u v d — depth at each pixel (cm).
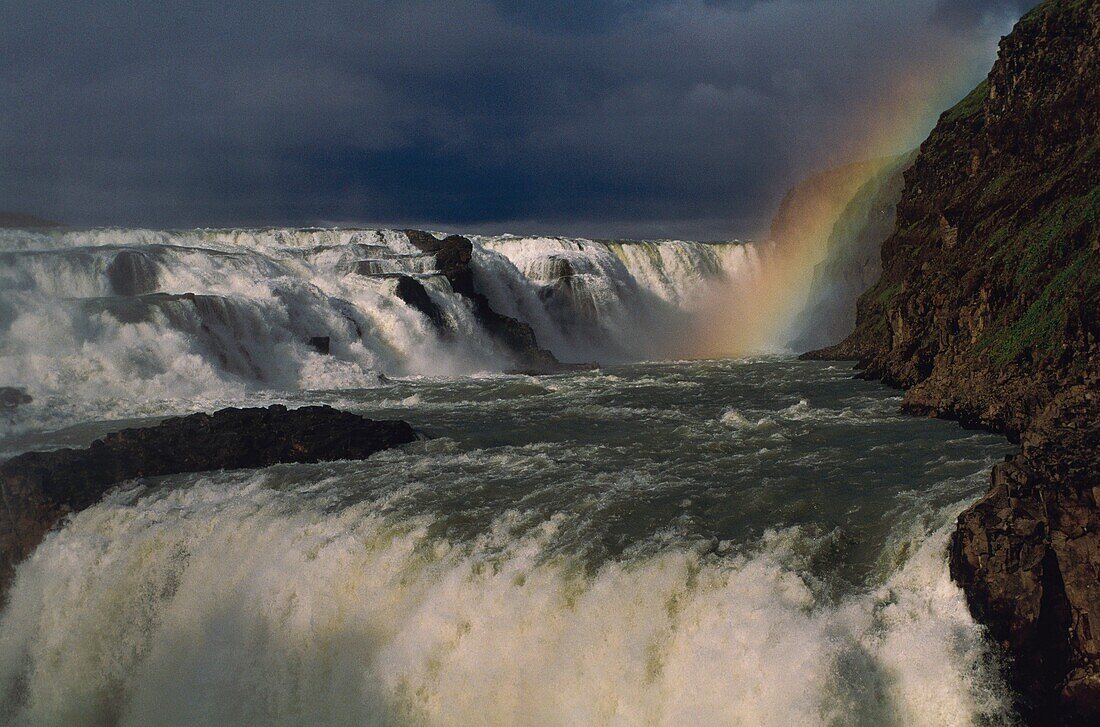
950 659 1320
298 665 1859
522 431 2928
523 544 1809
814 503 1902
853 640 1379
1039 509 1398
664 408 3312
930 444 2352
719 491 2045
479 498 2105
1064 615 1327
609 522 1873
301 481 2345
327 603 1852
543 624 1609
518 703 1593
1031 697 1308
